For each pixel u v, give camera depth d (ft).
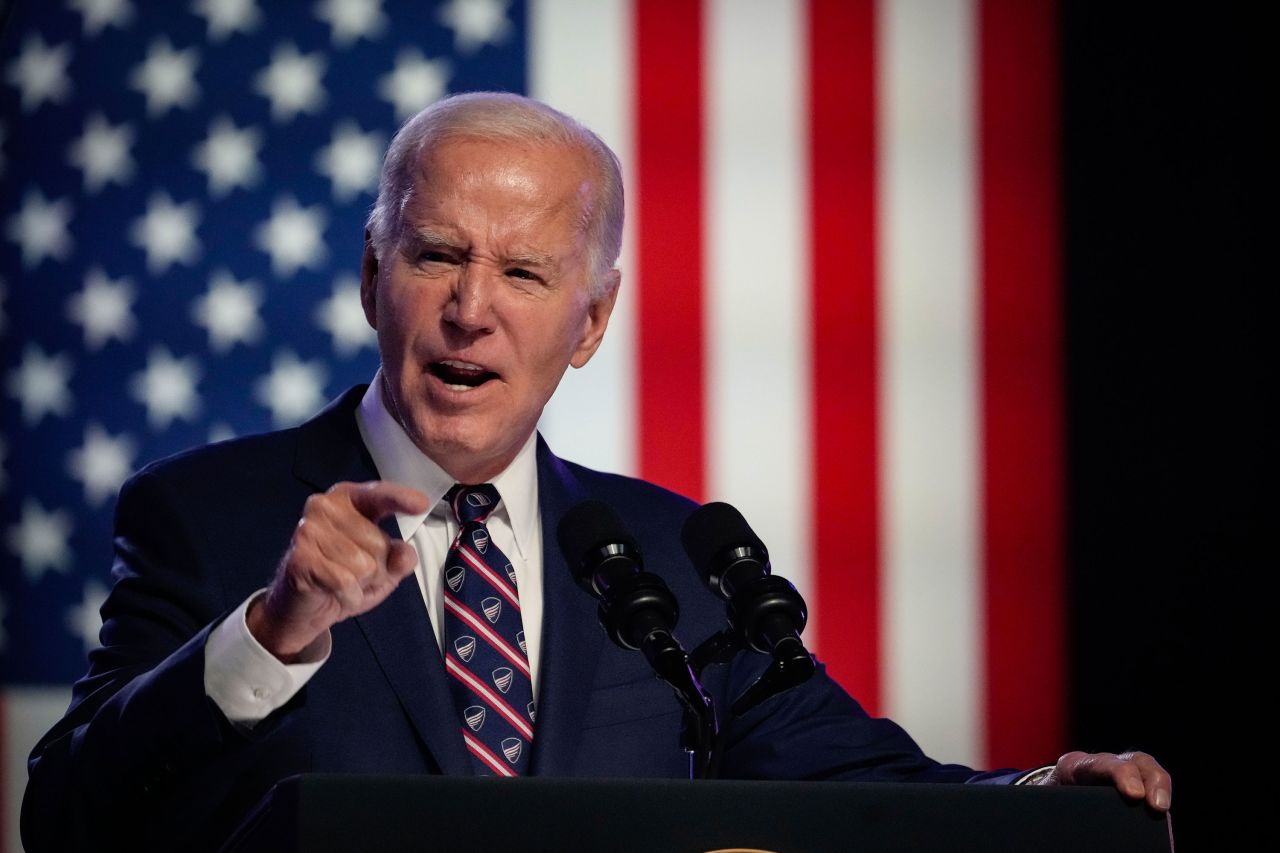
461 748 21.89
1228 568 49.03
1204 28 50.55
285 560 16.89
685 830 15.12
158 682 18.01
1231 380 49.49
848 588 49.60
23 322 52.49
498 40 52.75
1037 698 49.21
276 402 51.98
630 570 19.67
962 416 49.98
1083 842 15.94
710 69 51.62
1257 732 48.49
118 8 53.72
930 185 50.80
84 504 51.80
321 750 21.62
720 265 50.62
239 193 52.80
